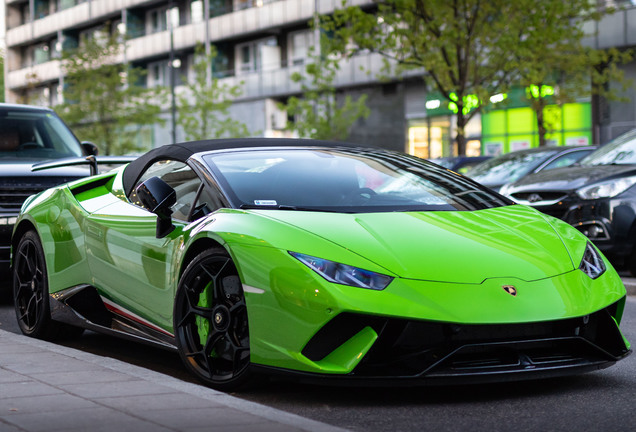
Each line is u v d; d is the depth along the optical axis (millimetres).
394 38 19562
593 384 4227
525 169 12531
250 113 42469
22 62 62531
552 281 3904
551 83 23984
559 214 9016
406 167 5031
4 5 62344
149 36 47438
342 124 32500
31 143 8969
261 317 3846
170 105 46844
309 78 39000
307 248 3846
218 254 4105
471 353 3793
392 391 4086
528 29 20125
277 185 4508
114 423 3074
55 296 5570
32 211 5863
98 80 36531
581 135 29406
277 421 3127
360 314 3643
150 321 4695
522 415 3641
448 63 19812
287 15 40250
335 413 3703
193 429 2996
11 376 3959
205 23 44531
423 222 4203
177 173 4859
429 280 3748
